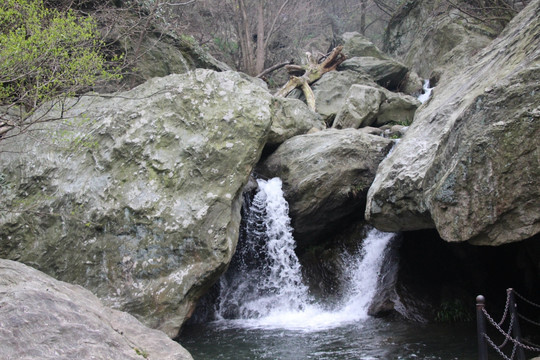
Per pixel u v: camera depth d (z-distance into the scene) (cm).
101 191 706
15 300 329
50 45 529
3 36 493
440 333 658
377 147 937
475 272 756
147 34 1121
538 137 449
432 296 746
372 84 1450
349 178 885
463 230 491
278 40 2081
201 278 666
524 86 469
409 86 1591
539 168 448
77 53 600
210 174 720
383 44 2194
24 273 396
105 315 401
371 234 904
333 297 847
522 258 704
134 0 1076
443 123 691
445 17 1683
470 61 858
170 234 679
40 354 298
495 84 496
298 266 878
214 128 746
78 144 739
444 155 540
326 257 915
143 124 746
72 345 315
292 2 2077
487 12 1543
